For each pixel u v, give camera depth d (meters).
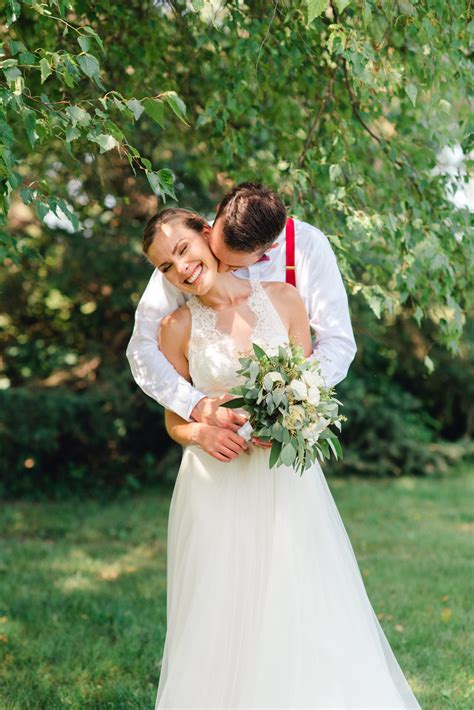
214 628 2.48
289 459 2.37
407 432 10.12
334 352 2.67
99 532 7.08
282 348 2.42
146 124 5.48
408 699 2.79
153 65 4.36
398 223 3.79
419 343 9.94
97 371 9.45
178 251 2.48
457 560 5.98
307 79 3.95
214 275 2.54
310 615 2.48
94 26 4.11
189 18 3.92
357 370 10.28
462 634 4.30
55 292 9.70
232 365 2.58
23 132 4.68
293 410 2.37
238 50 3.68
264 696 2.38
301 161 3.90
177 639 2.53
